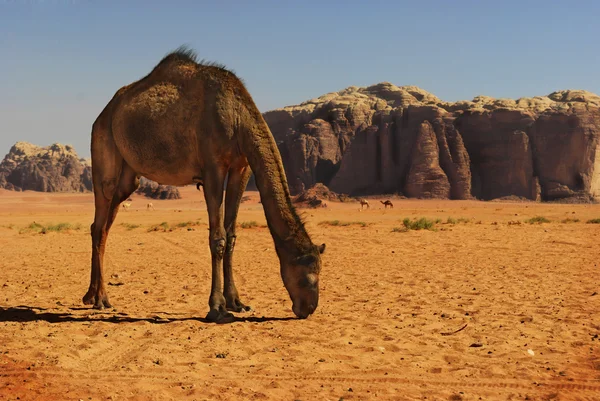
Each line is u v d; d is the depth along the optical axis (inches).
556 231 1176.8
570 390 237.0
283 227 354.9
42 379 245.8
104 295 426.3
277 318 381.7
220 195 364.2
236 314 394.6
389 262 700.0
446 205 5797.2
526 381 247.6
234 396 227.8
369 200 6668.3
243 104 363.3
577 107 6584.6
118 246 980.6
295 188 7642.7
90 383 242.4
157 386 239.0
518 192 6604.3
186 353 289.7
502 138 6766.7
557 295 457.7
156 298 468.8
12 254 845.8
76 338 318.7
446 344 309.6
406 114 7214.6
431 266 654.5
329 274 602.9
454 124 7017.7
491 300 440.8
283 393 231.3
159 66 394.0
